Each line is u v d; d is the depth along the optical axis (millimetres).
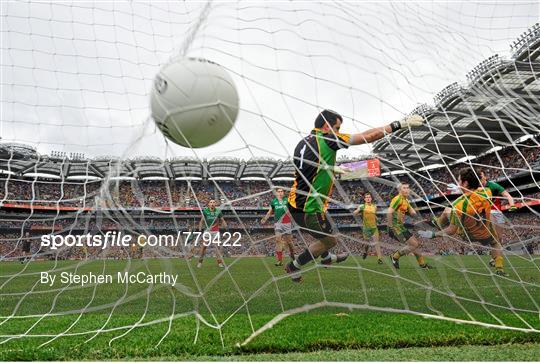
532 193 10086
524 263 8141
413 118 3654
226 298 4293
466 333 2607
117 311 3754
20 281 7016
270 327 2576
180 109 2658
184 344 2477
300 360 2164
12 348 2486
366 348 2391
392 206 6355
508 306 3607
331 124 3859
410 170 4219
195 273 7668
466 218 5016
